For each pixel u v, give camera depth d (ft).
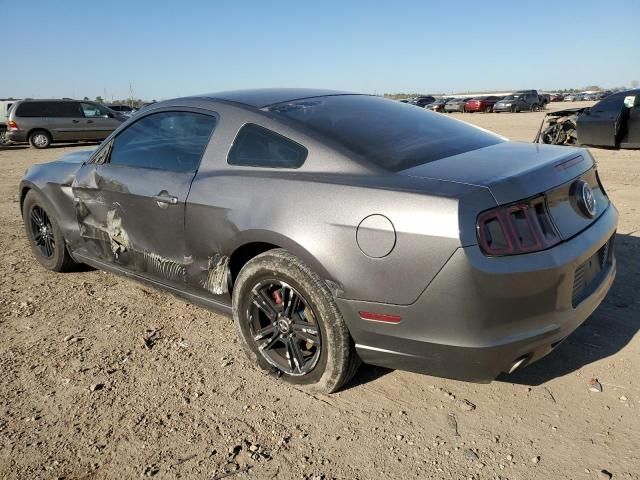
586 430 8.53
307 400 9.60
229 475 7.89
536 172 8.48
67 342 11.96
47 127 65.36
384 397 9.62
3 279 15.94
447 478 7.67
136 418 9.23
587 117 38.27
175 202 10.98
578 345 10.96
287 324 9.68
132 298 14.34
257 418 9.15
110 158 13.23
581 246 8.63
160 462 8.19
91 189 13.25
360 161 9.12
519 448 8.20
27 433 8.91
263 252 10.11
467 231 7.70
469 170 8.57
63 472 8.03
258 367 10.65
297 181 9.32
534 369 10.27
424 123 11.15
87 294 14.66
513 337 8.00
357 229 8.46
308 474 7.85
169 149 11.86
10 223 23.21
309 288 9.00
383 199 8.34
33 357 11.34
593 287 9.42
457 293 7.80
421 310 8.11
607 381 9.75
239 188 10.00
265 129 10.21
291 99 11.36
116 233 12.75
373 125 10.41
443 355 8.20
